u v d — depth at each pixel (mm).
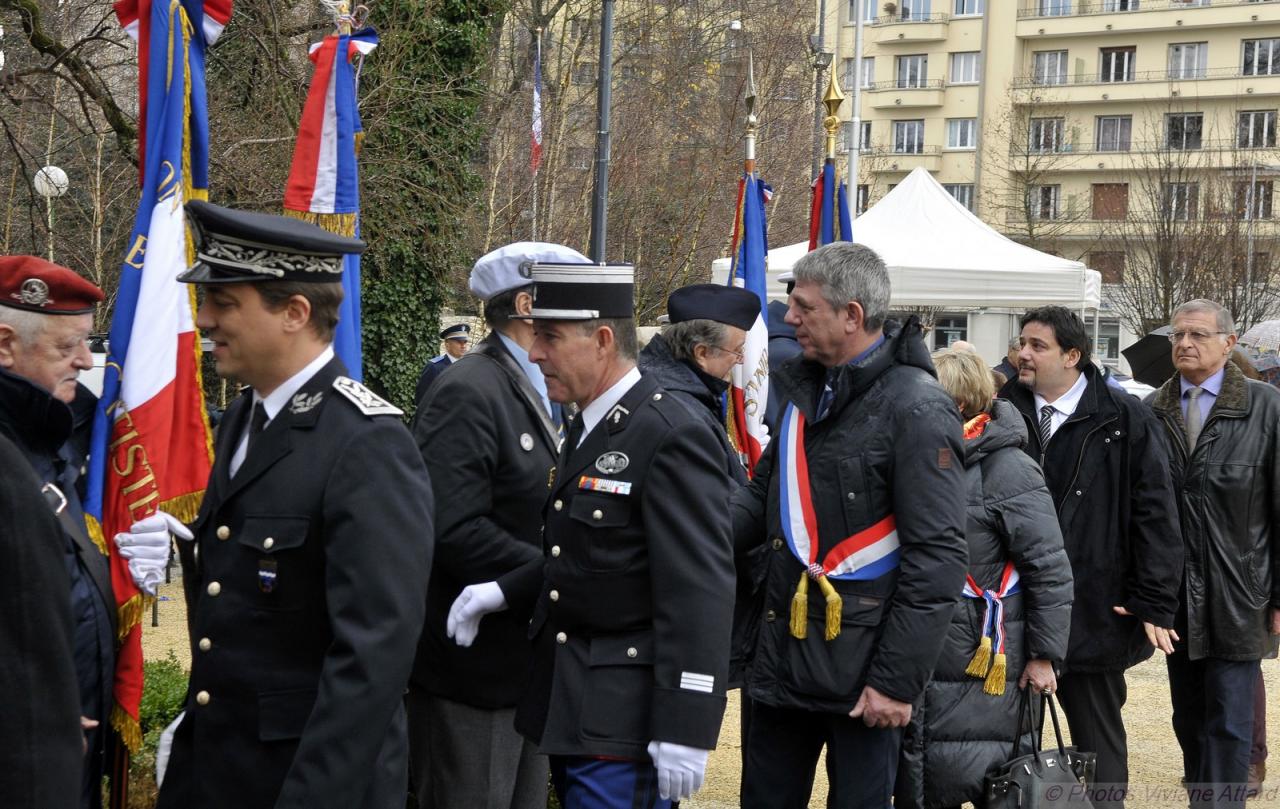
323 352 2559
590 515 2982
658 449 2955
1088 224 49469
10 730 1820
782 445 3639
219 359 2520
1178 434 5195
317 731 2305
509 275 3686
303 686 2436
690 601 2873
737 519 3898
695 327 4293
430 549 2475
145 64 3617
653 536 2920
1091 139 53125
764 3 26891
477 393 3549
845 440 3523
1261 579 4992
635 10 24500
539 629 3129
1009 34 54562
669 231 21672
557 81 21031
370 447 2434
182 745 2578
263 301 2465
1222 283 32094
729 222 22453
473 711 3600
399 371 15938
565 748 2939
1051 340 4797
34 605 1859
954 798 3961
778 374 3709
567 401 3100
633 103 22578
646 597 2969
